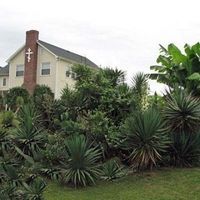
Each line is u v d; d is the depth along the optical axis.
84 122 13.65
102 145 13.20
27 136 13.53
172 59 19.80
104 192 11.09
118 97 14.77
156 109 13.37
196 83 17.78
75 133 13.06
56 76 37.22
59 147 12.80
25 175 11.41
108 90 14.89
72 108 15.09
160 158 12.47
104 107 14.67
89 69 15.78
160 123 12.40
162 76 19.69
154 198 10.48
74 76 16.06
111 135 13.20
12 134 13.74
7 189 8.84
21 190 9.36
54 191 11.22
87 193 11.06
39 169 12.27
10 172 11.07
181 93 13.67
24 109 15.27
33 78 38.09
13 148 13.50
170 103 13.34
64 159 12.38
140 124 12.16
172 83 18.78
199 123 13.27
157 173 12.30
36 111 15.45
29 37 38.91
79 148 11.74
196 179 11.64
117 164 12.68
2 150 13.50
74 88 15.70
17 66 40.12
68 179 11.64
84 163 11.75
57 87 37.12
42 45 38.22
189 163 13.07
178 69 19.16
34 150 13.23
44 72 38.03
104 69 16.77
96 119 13.51
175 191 10.89
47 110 15.61
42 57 38.38
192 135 13.18
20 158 13.26
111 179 11.99
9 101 24.17
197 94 17.64
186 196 10.55
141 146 12.21
